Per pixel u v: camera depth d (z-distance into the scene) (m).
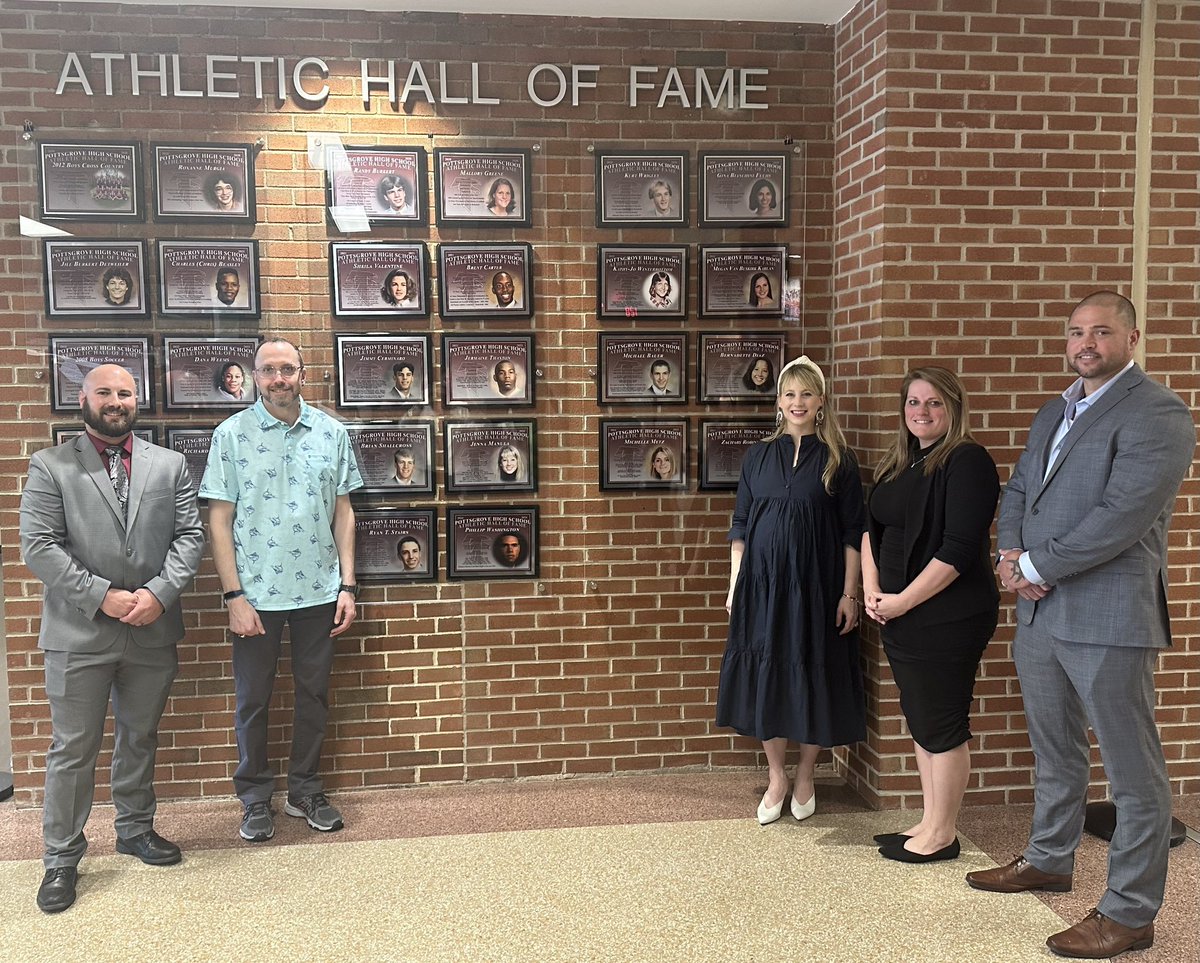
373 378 3.88
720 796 3.99
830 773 4.26
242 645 3.65
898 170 3.71
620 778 4.15
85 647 3.21
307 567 3.71
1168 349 3.84
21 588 3.82
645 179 3.96
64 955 2.85
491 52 3.88
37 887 3.27
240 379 3.81
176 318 3.77
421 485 3.94
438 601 4.00
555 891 3.22
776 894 3.19
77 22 3.68
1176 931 2.96
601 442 4.01
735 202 4.01
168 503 3.41
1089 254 3.83
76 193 3.71
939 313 3.77
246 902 3.16
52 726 3.33
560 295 3.95
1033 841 3.22
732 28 4.01
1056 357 3.84
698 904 3.13
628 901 3.15
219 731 3.92
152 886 3.27
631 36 3.95
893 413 3.77
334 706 4.00
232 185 3.78
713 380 4.04
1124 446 2.80
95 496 3.27
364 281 3.85
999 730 3.89
